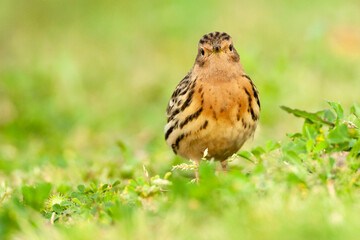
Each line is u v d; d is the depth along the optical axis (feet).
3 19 81.10
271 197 26.48
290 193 27.14
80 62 69.46
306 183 27.99
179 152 37.73
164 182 29.84
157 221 26.21
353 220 24.34
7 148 51.85
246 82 35.29
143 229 25.23
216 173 30.50
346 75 58.54
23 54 73.15
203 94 34.65
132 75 65.72
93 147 52.80
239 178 28.30
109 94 61.77
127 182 37.73
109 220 27.37
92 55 71.15
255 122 36.17
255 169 29.19
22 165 43.93
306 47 62.54
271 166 29.60
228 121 34.78
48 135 55.42
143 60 68.90
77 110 58.18
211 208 26.53
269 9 74.84
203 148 36.06
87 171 40.40
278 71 54.65
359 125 31.83
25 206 30.37
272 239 23.90
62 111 58.44
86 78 65.46
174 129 36.78
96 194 30.27
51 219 28.68
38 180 38.91
